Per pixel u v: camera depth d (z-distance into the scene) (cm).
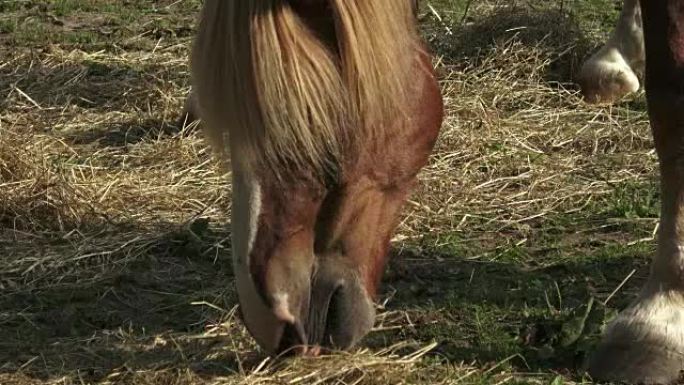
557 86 765
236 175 322
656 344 387
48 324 462
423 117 345
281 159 312
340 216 336
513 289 480
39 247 535
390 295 474
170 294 484
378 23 307
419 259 517
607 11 895
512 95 742
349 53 305
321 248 341
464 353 422
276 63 299
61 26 911
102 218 565
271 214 321
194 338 438
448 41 809
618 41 734
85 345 440
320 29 310
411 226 554
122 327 455
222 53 305
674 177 385
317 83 303
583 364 408
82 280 500
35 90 764
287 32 302
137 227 555
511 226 560
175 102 721
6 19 924
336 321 345
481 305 464
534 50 784
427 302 469
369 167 332
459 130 671
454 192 596
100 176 620
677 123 381
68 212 566
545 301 467
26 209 564
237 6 302
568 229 555
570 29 802
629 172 627
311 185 321
